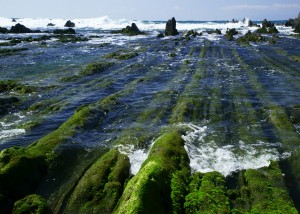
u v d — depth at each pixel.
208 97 25.81
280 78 32.53
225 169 14.80
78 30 120.81
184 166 14.57
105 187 13.12
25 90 28.11
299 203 12.36
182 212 11.71
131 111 22.91
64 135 17.95
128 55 47.50
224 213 11.48
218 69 37.22
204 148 17.03
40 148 15.95
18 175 13.30
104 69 38.16
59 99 25.97
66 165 15.41
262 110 22.69
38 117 21.88
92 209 12.26
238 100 25.06
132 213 10.55
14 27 103.62
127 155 16.12
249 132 19.11
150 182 11.73
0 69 38.75
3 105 23.72
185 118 21.36
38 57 48.41
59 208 12.49
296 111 22.38
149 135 18.58
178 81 31.62
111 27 141.88
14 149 14.61
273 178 13.88
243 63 40.94
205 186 12.93
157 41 71.19
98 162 14.95
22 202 12.02
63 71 37.31
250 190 13.02
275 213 11.44
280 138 18.17
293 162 15.47
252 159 15.79
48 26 151.38
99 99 25.92
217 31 92.81
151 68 38.75
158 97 26.09
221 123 20.61
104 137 18.62
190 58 45.84
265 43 64.25
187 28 123.81
